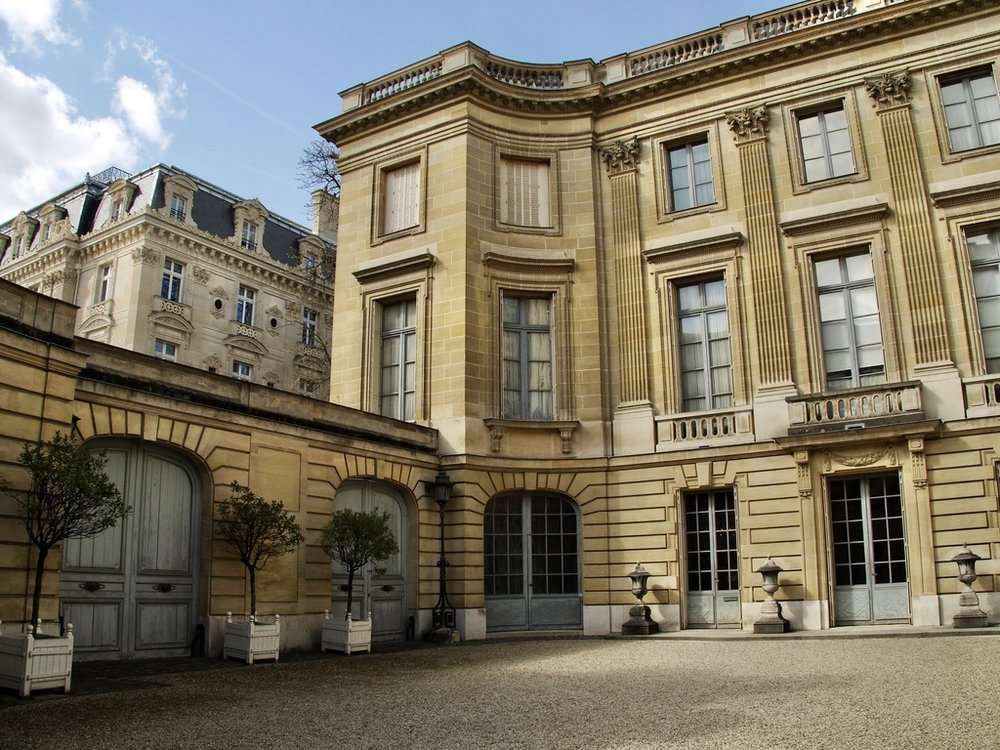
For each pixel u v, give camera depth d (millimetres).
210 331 42312
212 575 14406
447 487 19516
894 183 19125
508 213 22109
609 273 21734
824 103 20297
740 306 20094
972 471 17141
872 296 19172
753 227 20266
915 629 16359
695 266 20750
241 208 45094
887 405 17938
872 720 7848
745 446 19219
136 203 41688
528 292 21703
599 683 10945
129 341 38781
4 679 10047
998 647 12961
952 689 9305
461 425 20188
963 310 18062
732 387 19891
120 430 13289
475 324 20938
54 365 11953
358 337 22406
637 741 7379
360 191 23422
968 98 19188
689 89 21656
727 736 7434
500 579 20297
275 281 46031
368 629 15898
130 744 7453
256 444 15555
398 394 21828
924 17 19406
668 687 10375
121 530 13492
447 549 19656
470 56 22328
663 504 19859
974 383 17609
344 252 23312
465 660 14312
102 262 41531
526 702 9570
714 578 19375
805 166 20375
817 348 19281
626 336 21156
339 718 8711
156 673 12055
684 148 21828
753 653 13945
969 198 18406
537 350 21703
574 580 20516
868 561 18016
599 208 22156
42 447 11500
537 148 22438
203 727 8219
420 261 21422
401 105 22734
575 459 20656
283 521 14734
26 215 46062
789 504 18594
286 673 12469
